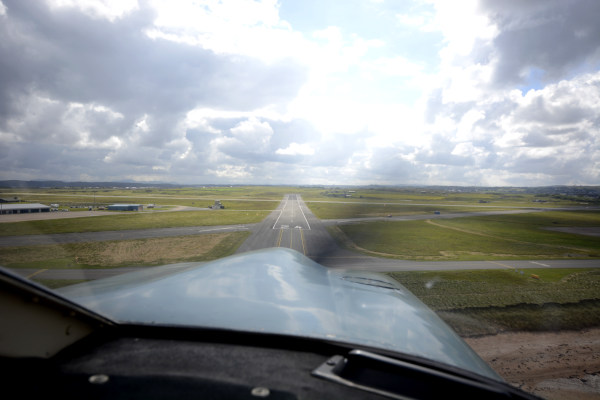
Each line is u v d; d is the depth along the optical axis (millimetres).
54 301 1348
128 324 1747
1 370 1211
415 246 57469
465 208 154750
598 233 82688
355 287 3082
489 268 41125
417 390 1439
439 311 21141
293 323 1937
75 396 1178
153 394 1229
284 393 1313
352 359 1616
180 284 2629
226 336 1745
